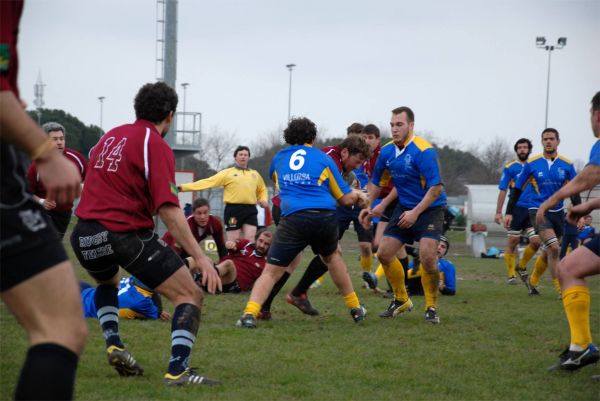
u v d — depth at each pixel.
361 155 16.20
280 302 18.89
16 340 12.23
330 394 9.09
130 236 8.85
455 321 15.76
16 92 5.13
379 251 15.95
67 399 5.11
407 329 14.47
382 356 11.61
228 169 27.92
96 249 8.93
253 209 28.08
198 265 8.69
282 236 14.23
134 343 12.18
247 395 8.91
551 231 21.45
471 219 52.97
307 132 14.50
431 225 15.41
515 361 11.38
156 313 15.19
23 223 5.05
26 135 4.83
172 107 9.48
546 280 28.44
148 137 8.95
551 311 17.70
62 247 5.35
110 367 10.33
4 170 4.98
